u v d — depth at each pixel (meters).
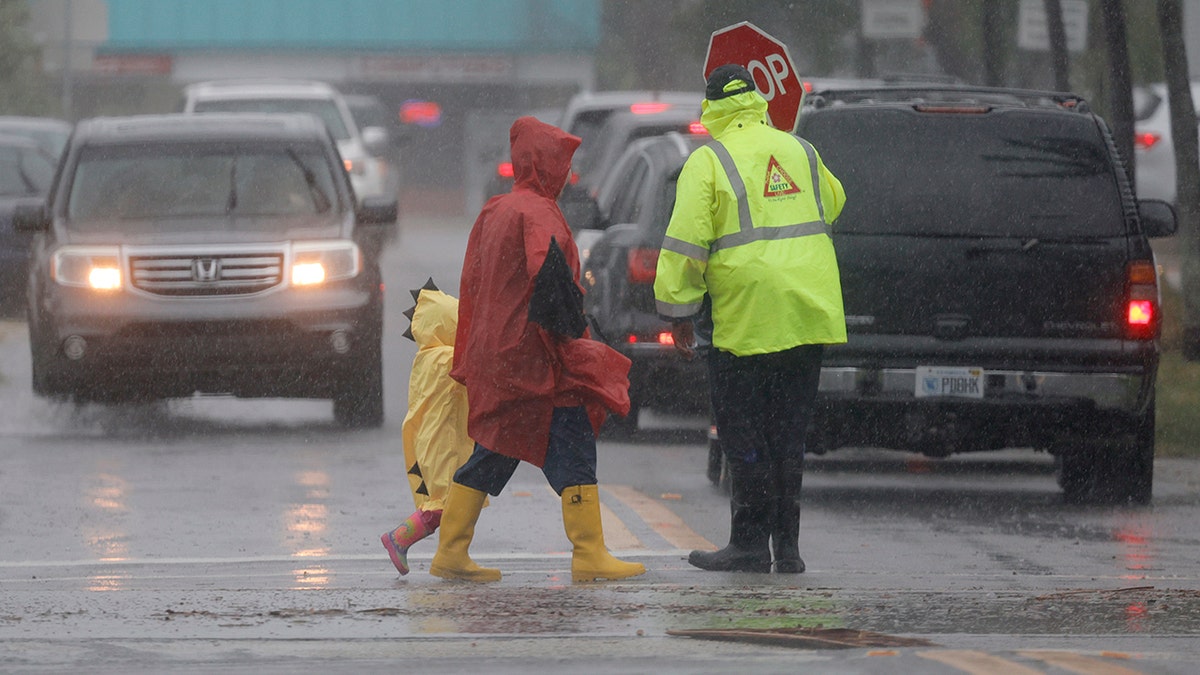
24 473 43.62
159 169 54.81
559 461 28.70
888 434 38.69
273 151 55.50
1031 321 38.59
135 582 28.95
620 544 33.88
